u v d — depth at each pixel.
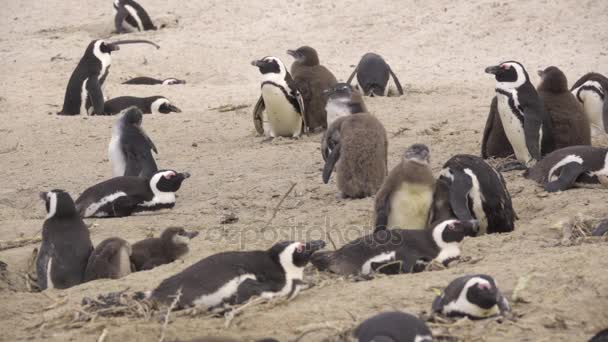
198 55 71.06
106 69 55.03
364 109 38.59
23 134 46.06
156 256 24.97
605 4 71.56
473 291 18.69
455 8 75.31
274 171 36.47
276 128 43.31
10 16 89.88
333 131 32.94
